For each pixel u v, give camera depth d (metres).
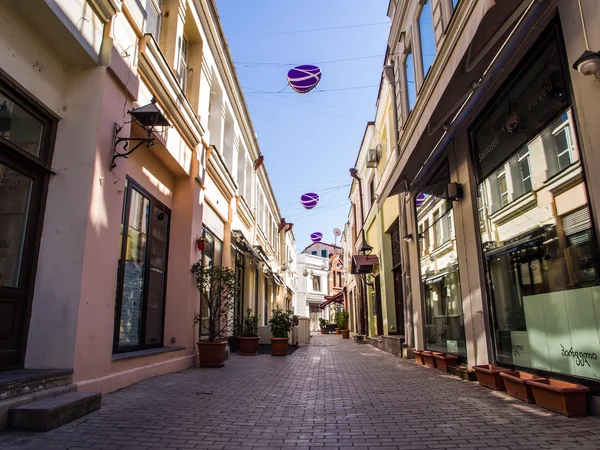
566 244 4.39
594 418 3.80
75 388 4.39
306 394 5.39
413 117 8.41
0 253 4.18
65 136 4.97
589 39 3.80
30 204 4.59
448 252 7.80
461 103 6.16
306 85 8.07
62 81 5.04
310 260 44.44
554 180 4.57
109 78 5.32
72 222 4.74
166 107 7.36
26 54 4.43
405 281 10.69
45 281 4.59
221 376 6.93
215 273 8.64
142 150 7.27
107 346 5.21
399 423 3.91
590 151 3.87
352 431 3.65
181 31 8.23
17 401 3.60
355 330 23.25
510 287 5.56
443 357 7.53
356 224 22.31
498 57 4.89
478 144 6.46
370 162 14.70
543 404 4.25
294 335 15.30
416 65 8.65
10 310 4.27
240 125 14.24
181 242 8.56
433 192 8.30
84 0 4.88
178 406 4.54
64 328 4.52
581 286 4.15
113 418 3.95
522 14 4.39
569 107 4.25
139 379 6.10
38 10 4.29
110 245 5.27
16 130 4.39
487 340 6.08
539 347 4.91
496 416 4.05
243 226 15.35
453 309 7.58
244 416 4.16
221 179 11.19
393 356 11.00
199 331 9.17
